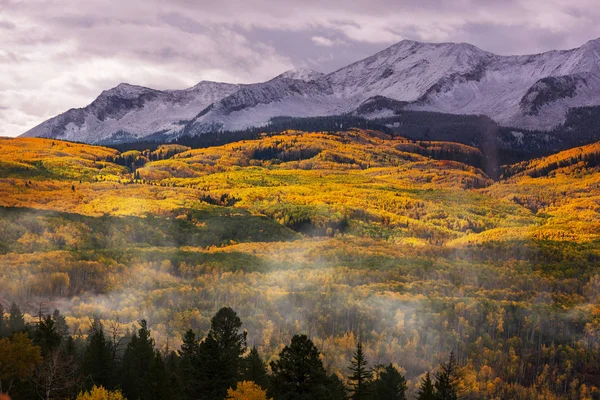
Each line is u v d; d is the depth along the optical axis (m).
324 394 83.50
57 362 87.62
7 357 85.06
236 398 80.50
